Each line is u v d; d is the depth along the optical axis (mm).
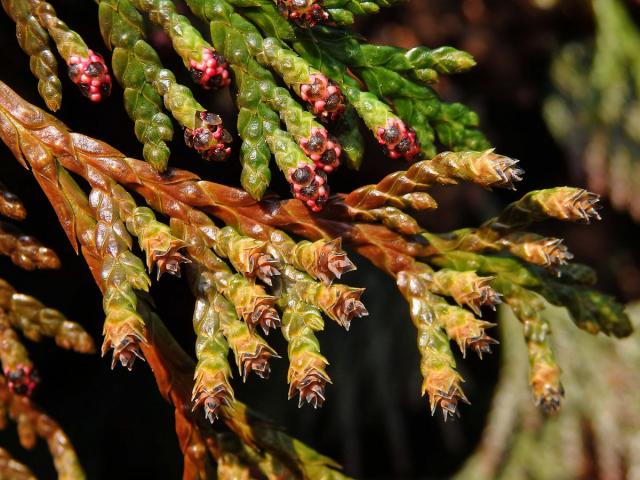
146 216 96
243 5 98
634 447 159
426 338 97
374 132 97
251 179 96
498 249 99
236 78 97
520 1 160
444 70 100
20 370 103
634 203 164
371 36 156
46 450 152
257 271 93
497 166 93
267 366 92
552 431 163
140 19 97
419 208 97
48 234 137
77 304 147
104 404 163
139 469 166
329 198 98
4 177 132
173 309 150
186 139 96
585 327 104
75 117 131
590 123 168
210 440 101
